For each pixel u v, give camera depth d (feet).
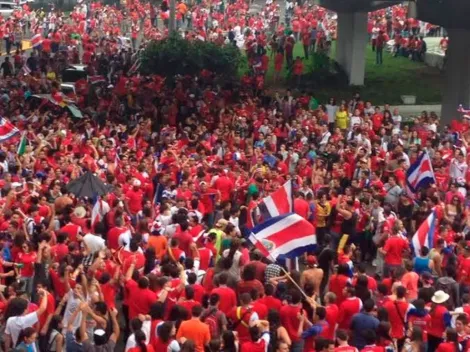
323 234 81.20
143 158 94.73
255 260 63.46
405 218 82.84
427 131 118.83
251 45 182.80
